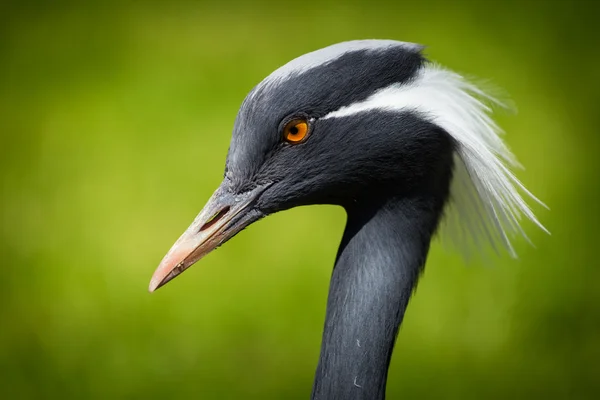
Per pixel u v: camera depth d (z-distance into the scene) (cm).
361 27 1623
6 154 1412
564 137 1368
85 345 1138
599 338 1112
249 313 1148
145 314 1162
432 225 629
